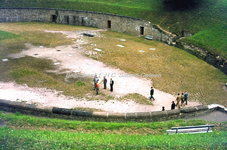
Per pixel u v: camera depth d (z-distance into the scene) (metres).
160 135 18.89
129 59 41.09
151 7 60.91
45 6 68.44
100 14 62.50
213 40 44.44
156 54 44.16
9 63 37.06
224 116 25.53
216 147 15.86
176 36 51.06
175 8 57.66
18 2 69.06
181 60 41.81
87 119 22.88
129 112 25.20
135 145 15.76
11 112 23.88
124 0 66.56
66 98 27.75
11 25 62.31
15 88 29.59
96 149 15.05
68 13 66.06
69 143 15.55
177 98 26.83
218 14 50.94
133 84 32.41
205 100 29.38
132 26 57.94
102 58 41.06
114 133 19.56
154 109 26.39
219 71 38.03
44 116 23.33
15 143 15.38
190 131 20.80
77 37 53.84
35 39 50.75
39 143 15.40
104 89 30.59
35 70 35.19
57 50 44.47
